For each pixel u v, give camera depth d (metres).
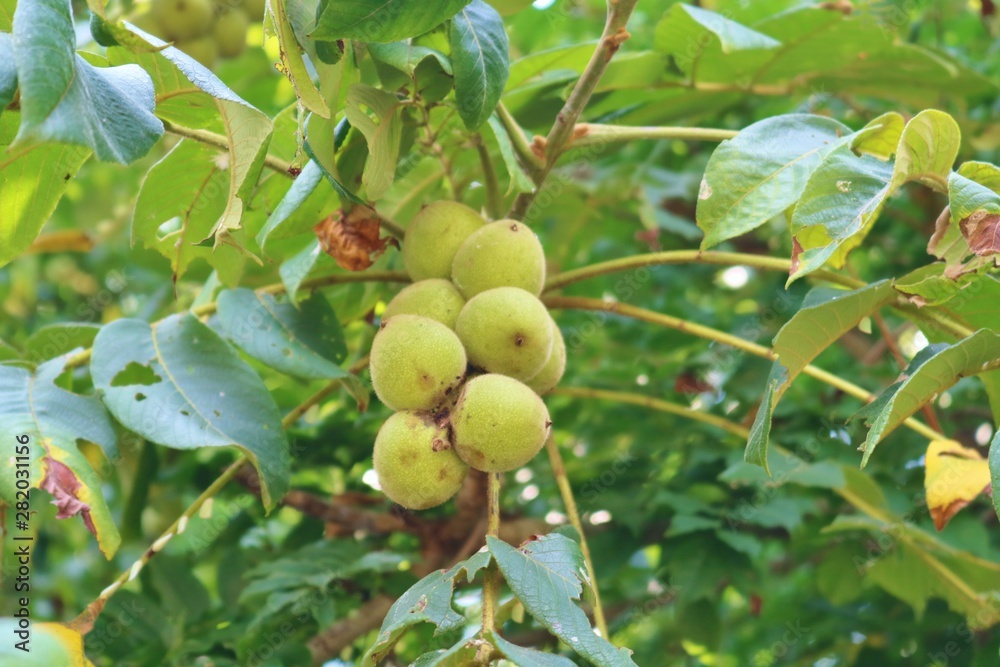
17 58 0.50
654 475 0.89
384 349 0.60
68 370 0.67
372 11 0.57
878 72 0.83
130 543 0.82
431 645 0.83
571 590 0.57
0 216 0.63
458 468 0.60
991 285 0.62
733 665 1.19
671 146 1.10
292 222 0.68
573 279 0.70
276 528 1.09
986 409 0.96
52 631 0.57
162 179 0.66
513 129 0.67
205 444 0.62
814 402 0.90
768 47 0.74
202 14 0.82
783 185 0.62
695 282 1.12
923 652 0.92
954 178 0.57
